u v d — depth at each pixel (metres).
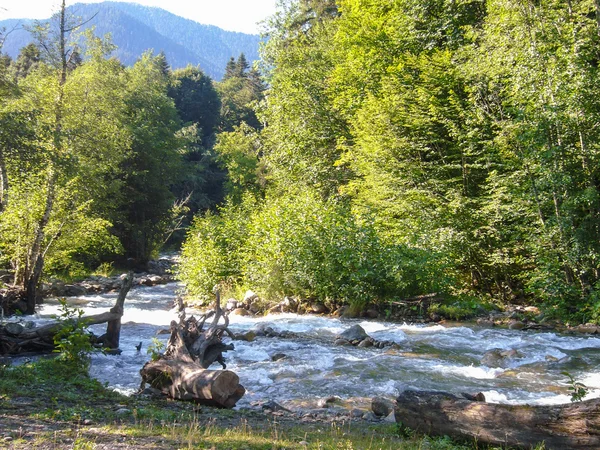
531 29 19.44
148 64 60.44
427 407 6.82
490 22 21.64
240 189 61.66
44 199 22.69
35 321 18.86
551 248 19.31
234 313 21.34
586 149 18.89
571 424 5.59
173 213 54.62
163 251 62.28
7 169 22.36
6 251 23.11
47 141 22.12
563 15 19.95
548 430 5.73
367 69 30.64
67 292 29.23
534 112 19.09
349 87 31.55
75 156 23.20
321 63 36.00
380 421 8.46
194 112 103.88
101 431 5.96
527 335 16.14
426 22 29.48
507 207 20.31
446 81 23.56
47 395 8.06
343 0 34.09
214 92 107.44
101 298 28.08
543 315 18.89
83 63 30.00
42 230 21.80
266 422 7.88
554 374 11.63
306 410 9.12
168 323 18.91
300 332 16.67
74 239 26.17
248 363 12.59
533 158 19.23
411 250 20.36
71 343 10.30
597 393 10.20
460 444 6.41
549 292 19.28
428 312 19.50
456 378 11.32
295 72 35.50
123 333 16.31
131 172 44.53
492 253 22.05
